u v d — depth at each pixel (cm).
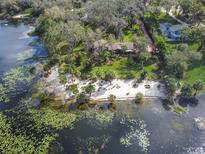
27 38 19300
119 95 13488
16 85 14375
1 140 11162
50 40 15975
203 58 15850
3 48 17988
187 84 13625
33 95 13612
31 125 11888
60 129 11700
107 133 11544
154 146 10988
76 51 16762
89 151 10744
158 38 16800
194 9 19312
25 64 16188
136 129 11750
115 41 17300
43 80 14600
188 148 10906
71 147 10900
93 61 15725
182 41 17350
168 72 14638
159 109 12800
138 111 12694
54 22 18838
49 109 12744
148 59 15712
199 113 12600
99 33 16888
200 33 17088
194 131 11669
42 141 11144
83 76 14488
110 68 15250
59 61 15912
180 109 12800
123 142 11131
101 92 13638
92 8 19362
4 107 12888
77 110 12706
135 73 14825
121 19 18538
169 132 11619
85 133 11525
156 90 13800
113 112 12619
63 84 14138
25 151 10706
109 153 10669
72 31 16062
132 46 16462
